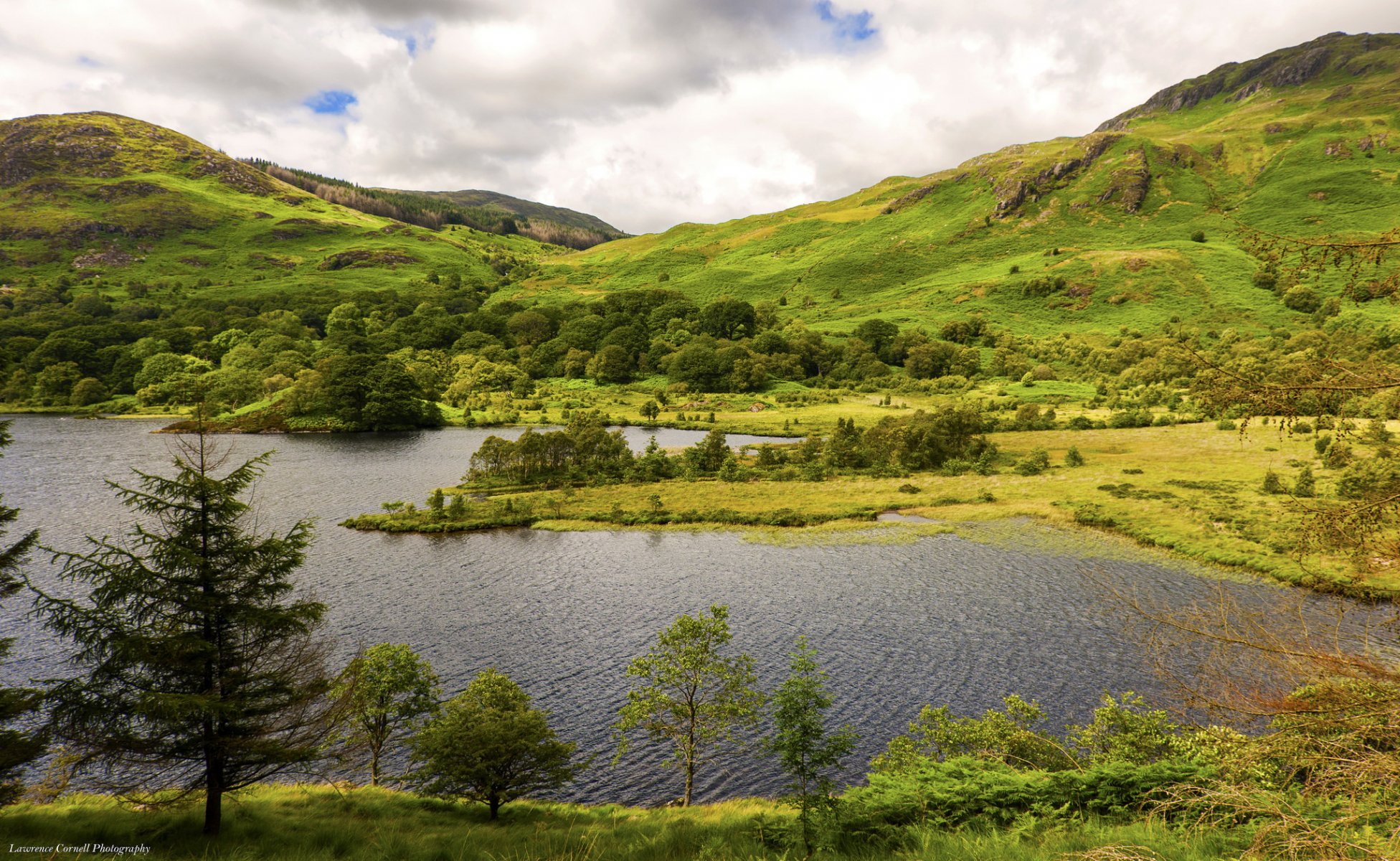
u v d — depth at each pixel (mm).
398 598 63000
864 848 19438
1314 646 9734
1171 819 16609
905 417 142875
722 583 66375
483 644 53750
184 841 20984
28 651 50250
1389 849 9312
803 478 109625
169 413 195125
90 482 108625
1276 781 12102
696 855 21031
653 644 53562
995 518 85438
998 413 167375
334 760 37750
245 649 22109
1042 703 43594
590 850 21766
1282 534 67625
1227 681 10820
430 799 30391
